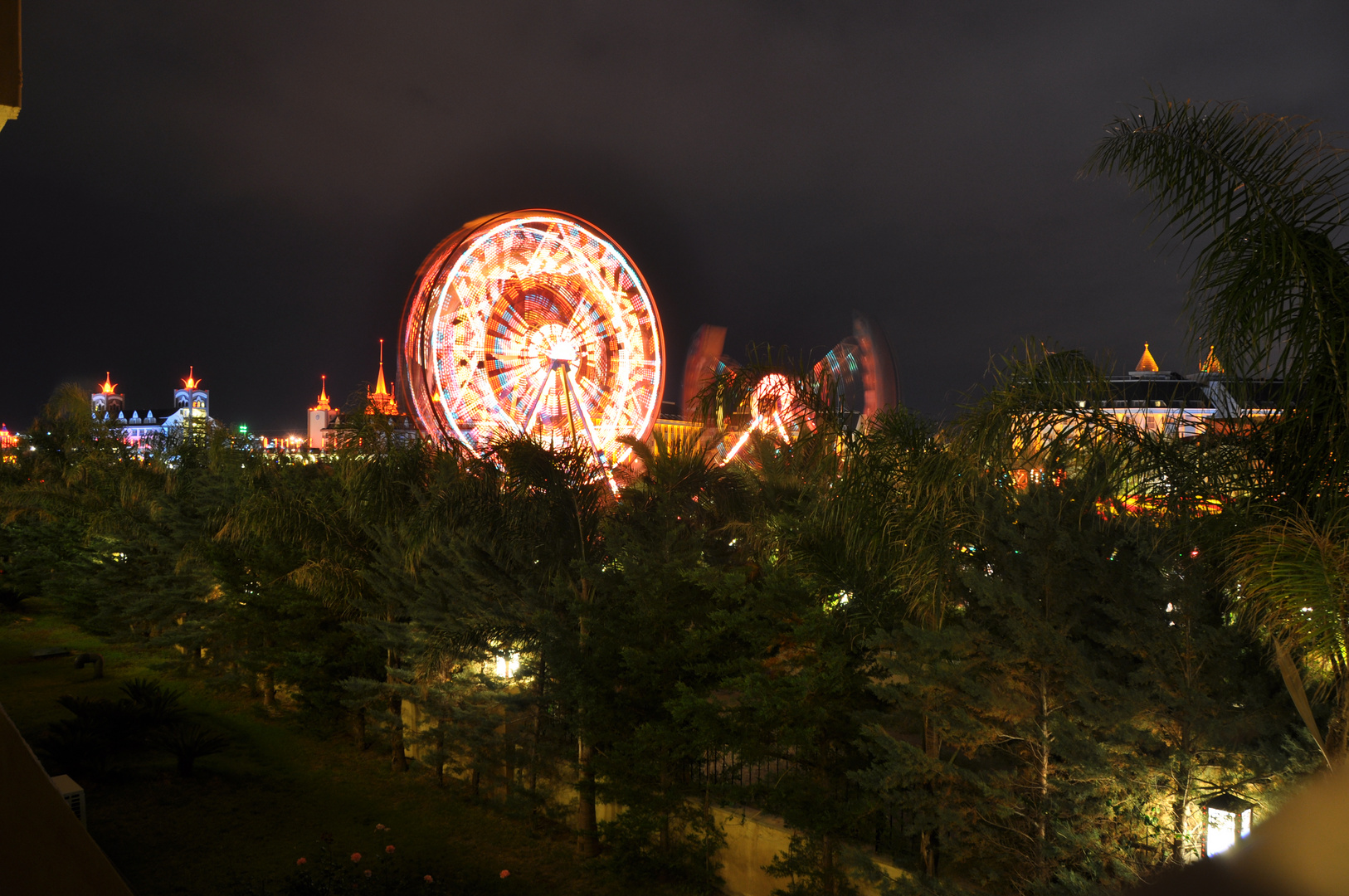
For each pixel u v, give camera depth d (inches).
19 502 1581.0
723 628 562.3
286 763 843.4
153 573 1253.1
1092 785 400.2
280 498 853.8
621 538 621.3
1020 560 426.3
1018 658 406.0
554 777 686.5
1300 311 248.4
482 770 720.3
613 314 1363.2
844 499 413.7
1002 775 424.8
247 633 973.2
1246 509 270.7
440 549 681.6
